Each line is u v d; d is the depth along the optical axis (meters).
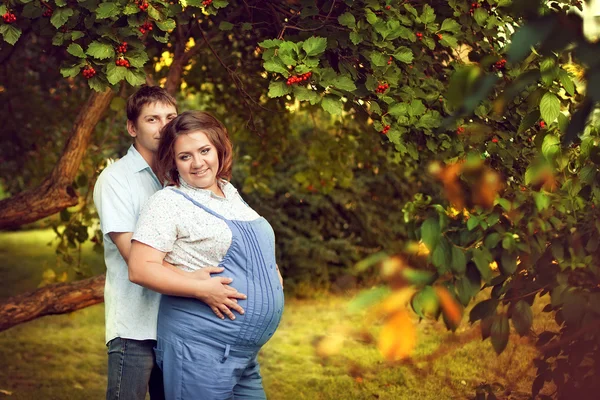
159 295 2.72
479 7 3.14
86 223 5.28
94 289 4.22
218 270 2.50
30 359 5.75
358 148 5.46
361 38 2.92
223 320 2.51
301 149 7.81
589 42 0.67
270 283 2.58
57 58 5.75
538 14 0.69
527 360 3.70
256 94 5.23
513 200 2.28
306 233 8.05
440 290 1.01
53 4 2.72
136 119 2.78
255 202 7.93
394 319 0.80
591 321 1.72
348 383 4.75
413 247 1.28
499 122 3.04
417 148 3.52
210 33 4.45
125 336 2.66
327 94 2.79
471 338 0.99
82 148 4.37
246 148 5.83
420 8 3.36
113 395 2.68
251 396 2.75
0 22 2.72
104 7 2.58
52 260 10.86
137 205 2.71
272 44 2.78
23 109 6.77
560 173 2.36
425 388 3.98
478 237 2.08
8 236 14.49
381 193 7.99
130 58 2.68
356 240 8.05
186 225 2.50
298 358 5.57
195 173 2.56
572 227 2.37
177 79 4.64
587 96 0.69
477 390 2.56
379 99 3.16
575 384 1.81
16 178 8.18
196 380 2.51
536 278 2.16
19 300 4.10
